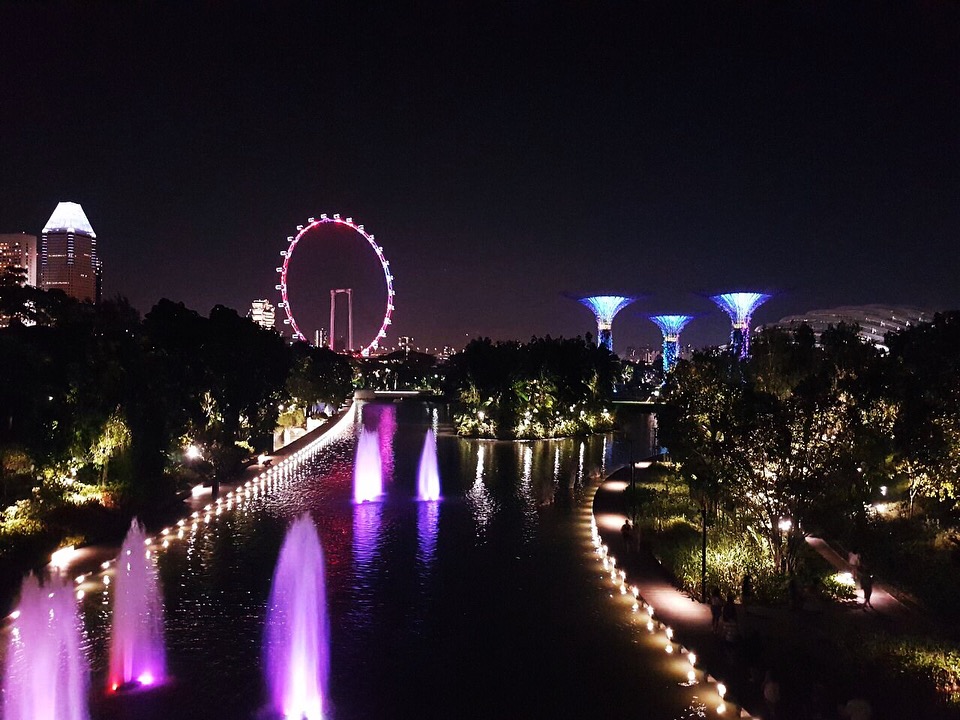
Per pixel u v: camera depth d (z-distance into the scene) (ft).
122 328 204.64
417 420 458.09
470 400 358.84
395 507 183.42
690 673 88.07
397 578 124.98
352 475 232.53
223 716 78.59
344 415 493.77
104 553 135.33
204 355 240.94
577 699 82.64
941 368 155.53
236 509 180.45
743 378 167.94
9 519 136.05
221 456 232.94
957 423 128.36
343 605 111.45
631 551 138.21
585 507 183.11
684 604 109.70
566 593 117.29
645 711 79.82
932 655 86.58
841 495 117.80
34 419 138.10
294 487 211.00
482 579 124.36
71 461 152.97
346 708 80.69
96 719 77.41
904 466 130.52
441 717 78.84
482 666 90.74
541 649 95.71
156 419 179.83
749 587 109.50
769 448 112.98
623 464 260.62
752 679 83.51
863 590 110.63
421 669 90.02
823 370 118.21
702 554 119.65
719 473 118.83
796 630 97.60
